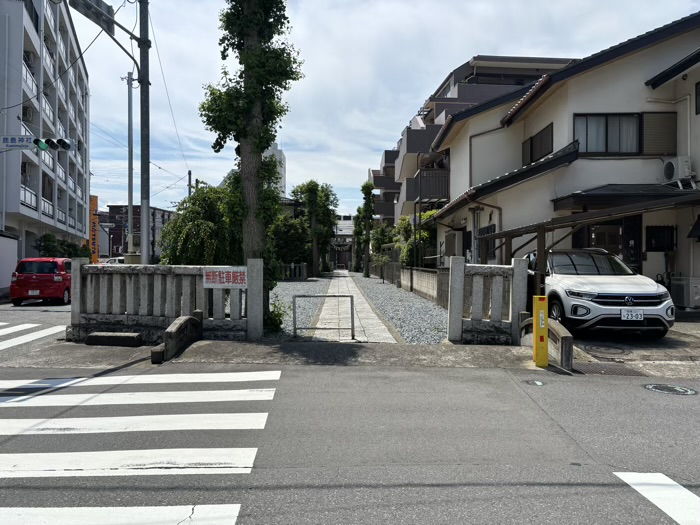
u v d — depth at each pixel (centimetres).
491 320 867
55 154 3262
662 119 1377
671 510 326
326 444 437
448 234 2159
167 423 489
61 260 1855
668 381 656
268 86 961
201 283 898
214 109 937
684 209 1320
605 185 1354
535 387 622
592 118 1384
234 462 399
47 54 2997
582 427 481
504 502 336
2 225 2430
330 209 4709
